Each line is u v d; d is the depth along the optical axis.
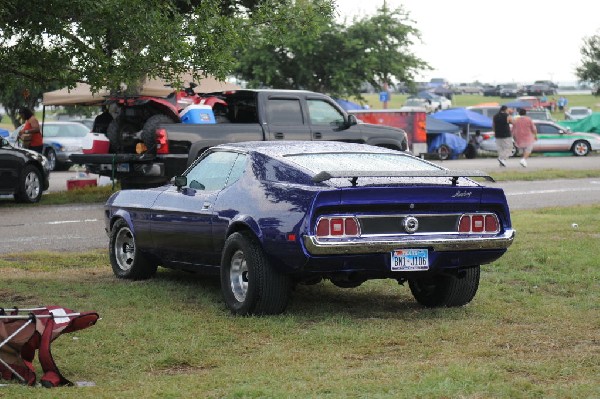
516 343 7.14
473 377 5.92
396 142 20.16
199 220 8.91
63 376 6.22
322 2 17.12
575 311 8.45
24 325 5.96
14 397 5.56
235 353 6.97
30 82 12.28
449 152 39.78
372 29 45.62
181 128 17.97
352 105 43.94
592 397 5.48
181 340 7.31
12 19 10.98
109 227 10.66
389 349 7.02
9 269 11.07
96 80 11.88
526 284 9.89
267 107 18.84
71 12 11.16
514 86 122.00
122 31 11.52
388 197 7.77
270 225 7.88
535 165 33.09
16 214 17.38
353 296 9.41
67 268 11.27
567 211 17.05
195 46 12.96
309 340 7.29
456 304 8.77
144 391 5.76
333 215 7.70
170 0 12.88
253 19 16.59
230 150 9.10
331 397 5.52
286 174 8.20
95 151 19.06
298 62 44.91
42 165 19.89
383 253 7.79
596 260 11.12
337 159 8.55
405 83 47.28
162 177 18.27
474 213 8.16
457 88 133.25
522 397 5.50
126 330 7.57
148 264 10.19
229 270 8.40
